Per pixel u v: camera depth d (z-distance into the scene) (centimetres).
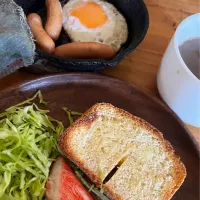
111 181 23
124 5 29
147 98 25
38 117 24
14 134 23
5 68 25
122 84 25
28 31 24
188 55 25
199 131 26
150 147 24
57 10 27
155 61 28
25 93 24
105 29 28
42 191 22
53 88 25
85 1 29
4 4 24
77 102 25
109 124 24
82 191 22
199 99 23
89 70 26
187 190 23
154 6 30
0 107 24
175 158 24
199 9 31
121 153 23
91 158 23
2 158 22
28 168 22
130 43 27
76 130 23
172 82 24
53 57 24
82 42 26
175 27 30
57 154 24
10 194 22
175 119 25
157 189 23
